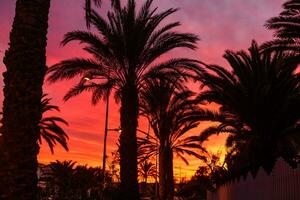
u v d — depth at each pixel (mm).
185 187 56188
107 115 36500
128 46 22922
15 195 9031
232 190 22656
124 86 23328
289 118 22547
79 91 24156
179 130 37281
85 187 64938
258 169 16562
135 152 22500
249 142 23734
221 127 26031
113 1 15547
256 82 22625
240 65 22781
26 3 10086
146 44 23359
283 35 18609
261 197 15852
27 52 9797
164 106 34312
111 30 22828
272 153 22938
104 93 25281
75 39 22688
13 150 9219
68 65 22984
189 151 41438
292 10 18312
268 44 19391
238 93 23000
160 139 37344
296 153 25203
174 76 23578
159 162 37781
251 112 23109
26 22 9969
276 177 13992
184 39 22984
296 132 23266
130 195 21984
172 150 38344
